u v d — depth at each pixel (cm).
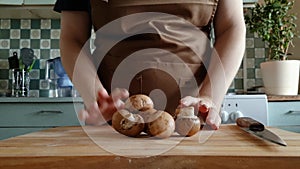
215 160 34
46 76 181
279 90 148
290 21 164
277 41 154
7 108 141
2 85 184
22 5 164
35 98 140
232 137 47
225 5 68
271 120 138
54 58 182
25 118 140
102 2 69
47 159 34
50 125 140
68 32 71
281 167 33
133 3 68
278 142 41
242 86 187
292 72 148
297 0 176
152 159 34
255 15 158
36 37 188
